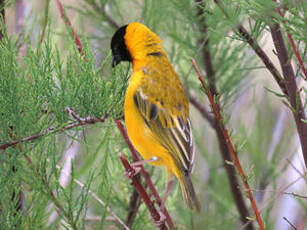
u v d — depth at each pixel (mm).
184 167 9336
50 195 7566
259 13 6438
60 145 7914
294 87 7500
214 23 8500
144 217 10906
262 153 11805
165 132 9359
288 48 7676
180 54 11578
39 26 9312
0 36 8906
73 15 11992
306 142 7543
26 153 7375
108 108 8289
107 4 11930
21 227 7473
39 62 7598
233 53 10844
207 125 13141
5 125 7141
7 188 7371
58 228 8352
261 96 13297
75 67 8102
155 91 9391
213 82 11133
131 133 9188
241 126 11891
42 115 7805
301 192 11227
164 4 10789
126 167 7930
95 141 9578
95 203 10586
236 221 11758
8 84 7051
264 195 11648
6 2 9242
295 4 6035
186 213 11250
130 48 9805
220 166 11984
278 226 11352
